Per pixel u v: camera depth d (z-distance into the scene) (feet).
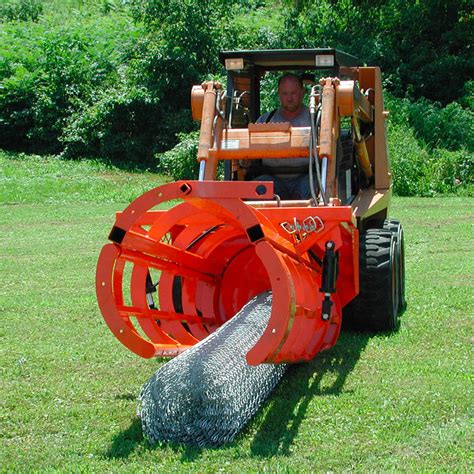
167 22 100.63
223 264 23.24
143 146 97.45
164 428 16.74
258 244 16.52
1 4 131.03
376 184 29.43
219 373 16.99
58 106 99.25
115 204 72.74
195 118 23.90
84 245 47.65
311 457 15.87
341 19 109.91
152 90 97.35
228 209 16.69
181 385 16.69
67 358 23.50
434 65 102.94
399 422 17.71
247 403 17.75
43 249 46.29
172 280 21.90
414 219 57.88
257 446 16.46
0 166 88.79
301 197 23.97
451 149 88.69
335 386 20.33
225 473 15.12
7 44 106.63
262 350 16.34
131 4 103.30
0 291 34.01
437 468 15.21
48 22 120.37
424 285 33.45
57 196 76.23
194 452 16.20
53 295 33.04
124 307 19.89
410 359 22.76
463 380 20.71
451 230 51.37
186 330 22.58
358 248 22.82
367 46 104.58
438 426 17.53
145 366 22.63
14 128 99.96
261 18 111.86
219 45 101.76
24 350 24.39
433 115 90.33
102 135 96.02
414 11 107.76
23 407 19.29
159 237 19.94
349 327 26.14
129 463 15.83
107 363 22.99
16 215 63.77
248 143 22.66
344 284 22.17
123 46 106.01
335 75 25.61
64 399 19.89
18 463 15.98
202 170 22.44
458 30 106.32
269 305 20.92
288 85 25.54
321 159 22.50
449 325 26.63
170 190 17.24
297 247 19.13
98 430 17.79
